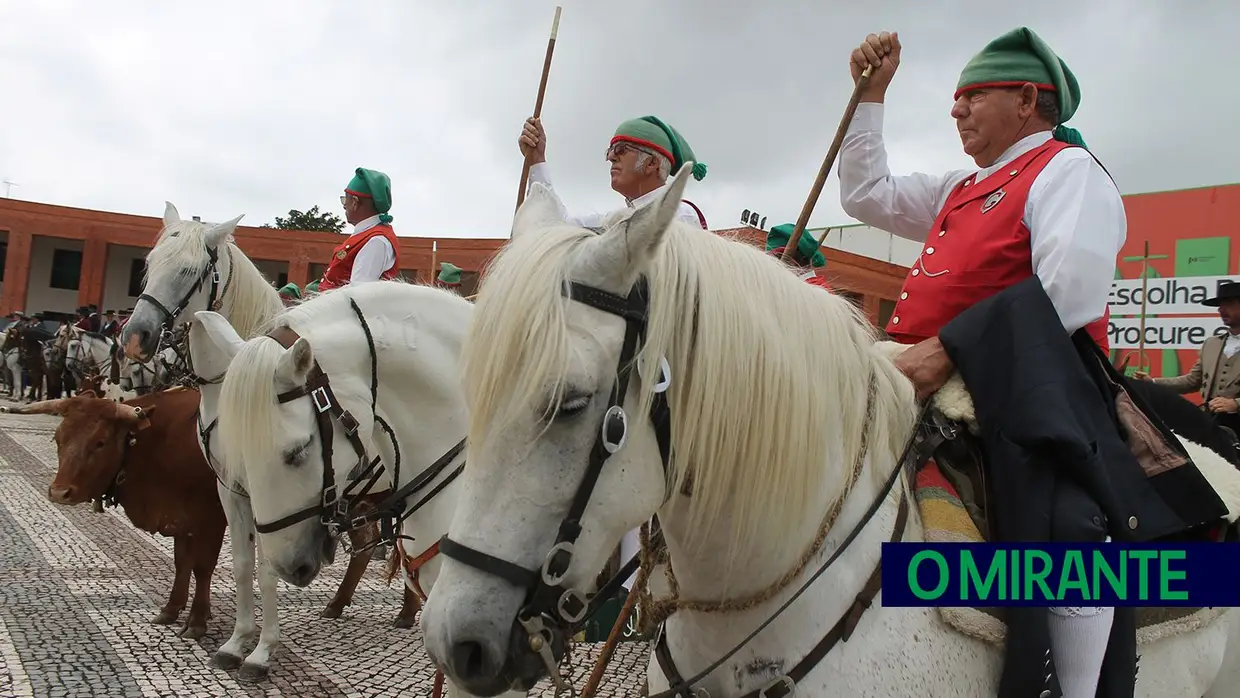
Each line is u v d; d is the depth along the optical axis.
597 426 1.15
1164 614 1.66
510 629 1.11
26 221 24.66
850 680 1.35
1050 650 1.35
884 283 13.66
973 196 1.87
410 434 2.68
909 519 1.50
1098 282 1.59
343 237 23.20
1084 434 1.41
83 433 4.45
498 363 1.13
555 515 1.14
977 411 1.50
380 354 2.67
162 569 6.00
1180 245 9.29
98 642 4.28
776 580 1.39
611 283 1.18
